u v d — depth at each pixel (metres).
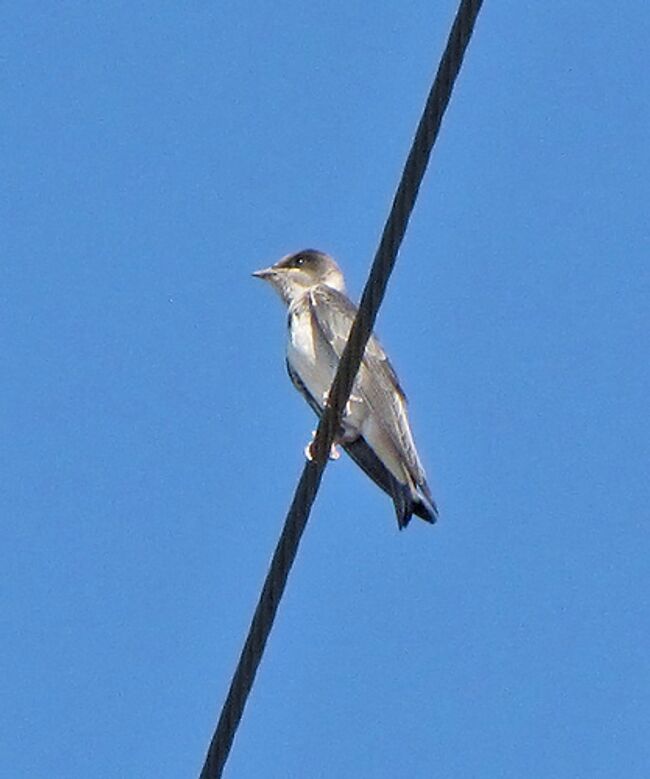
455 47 9.66
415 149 9.81
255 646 9.69
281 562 9.96
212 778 9.45
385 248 10.01
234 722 9.50
